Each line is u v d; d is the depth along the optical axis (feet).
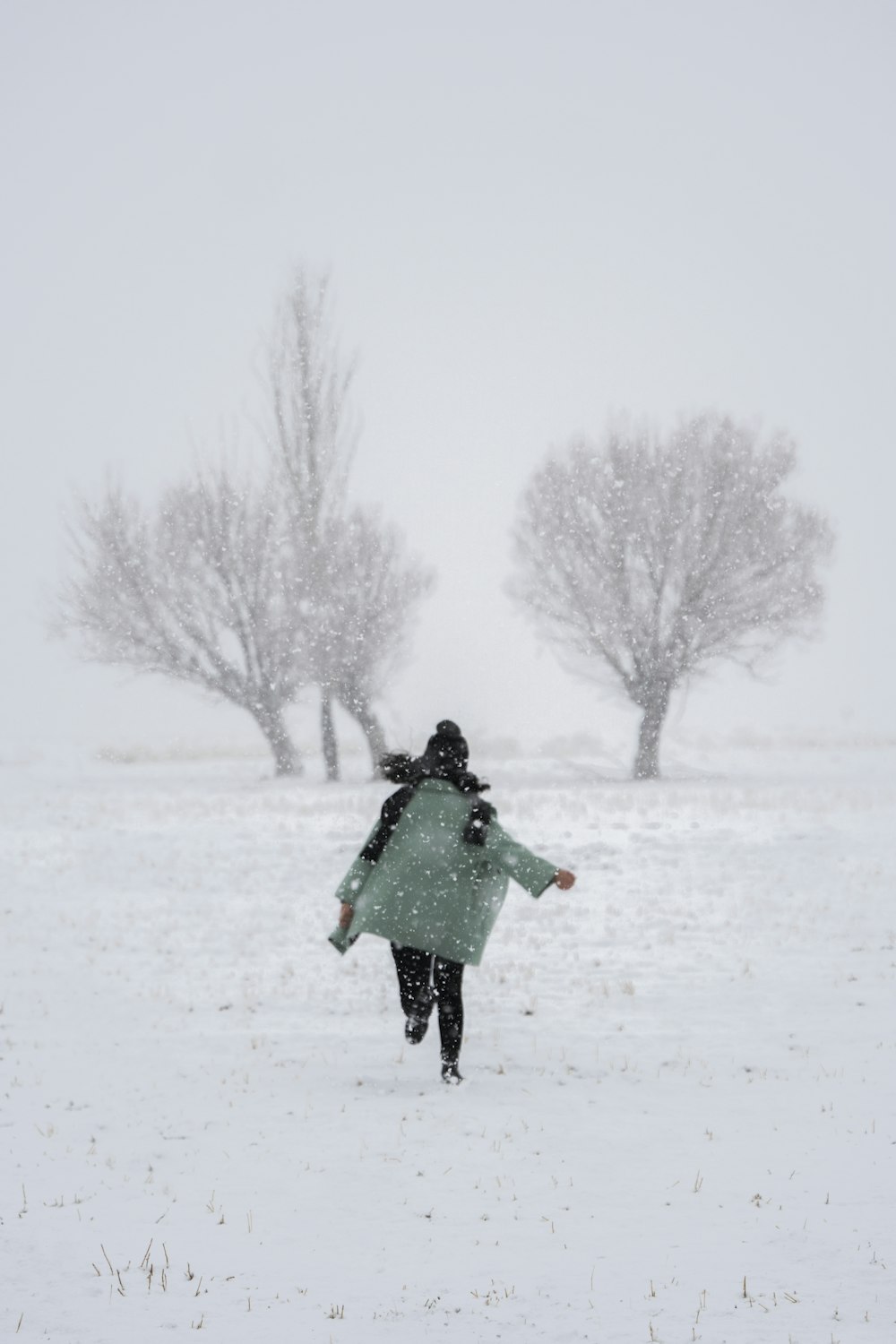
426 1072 43.29
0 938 72.02
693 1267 24.66
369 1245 26.43
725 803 145.59
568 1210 28.50
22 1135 36.01
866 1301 22.54
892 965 59.57
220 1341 21.34
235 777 234.38
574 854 101.04
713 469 228.84
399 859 43.57
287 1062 45.06
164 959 66.13
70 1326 22.15
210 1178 31.55
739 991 55.47
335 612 227.81
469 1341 21.20
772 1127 35.24
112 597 237.66
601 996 55.36
